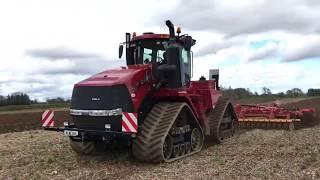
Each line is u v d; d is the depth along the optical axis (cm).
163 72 1052
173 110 1025
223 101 1366
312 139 1302
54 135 1588
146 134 972
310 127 1689
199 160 1009
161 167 941
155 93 1059
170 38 1082
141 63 1148
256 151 1113
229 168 905
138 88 988
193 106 1134
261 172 864
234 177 827
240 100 4903
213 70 1414
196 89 1248
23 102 5712
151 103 1055
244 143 1271
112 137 961
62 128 1021
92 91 972
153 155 961
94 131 962
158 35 1121
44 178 852
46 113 1056
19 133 1748
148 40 1138
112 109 944
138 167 950
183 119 1095
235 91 5644
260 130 1608
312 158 989
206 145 1273
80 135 983
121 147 1109
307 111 1767
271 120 1644
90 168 945
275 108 1742
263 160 988
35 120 2666
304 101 4256
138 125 980
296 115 1684
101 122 958
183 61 1124
